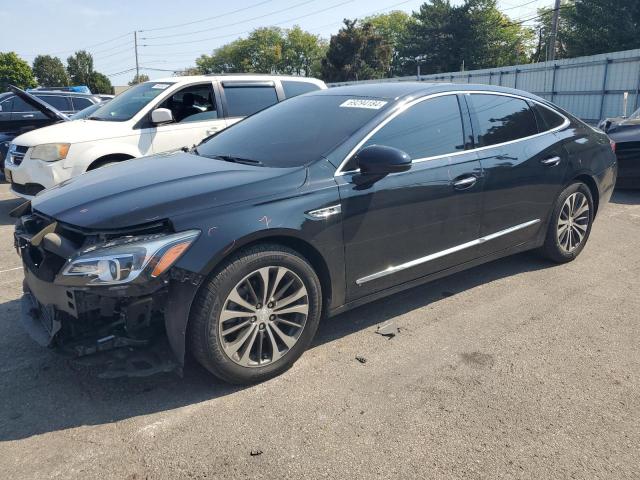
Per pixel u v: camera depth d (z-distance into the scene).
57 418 2.68
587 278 4.52
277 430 2.58
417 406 2.77
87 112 7.74
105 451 2.45
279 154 3.41
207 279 2.71
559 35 38.28
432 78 34.69
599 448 2.46
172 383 2.98
